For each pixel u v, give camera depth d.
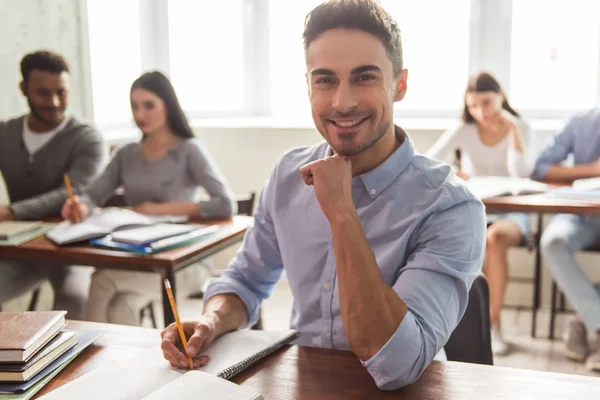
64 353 1.11
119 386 0.95
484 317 1.23
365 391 0.98
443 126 3.45
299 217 1.27
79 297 2.43
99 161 2.60
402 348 0.97
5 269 2.30
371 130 1.12
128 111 3.73
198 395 0.89
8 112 2.78
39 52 2.45
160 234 1.99
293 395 0.97
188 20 3.83
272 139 3.58
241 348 1.11
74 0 3.10
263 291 1.40
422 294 1.05
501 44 3.54
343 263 1.02
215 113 3.97
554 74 3.55
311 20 1.12
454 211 1.15
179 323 1.09
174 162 2.51
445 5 3.58
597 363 2.56
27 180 2.58
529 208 2.43
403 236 1.16
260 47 3.97
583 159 2.95
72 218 2.23
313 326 1.26
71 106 3.13
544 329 3.02
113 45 3.54
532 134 3.11
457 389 0.98
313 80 1.13
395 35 1.12
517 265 3.29
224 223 2.30
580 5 3.43
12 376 0.99
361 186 1.20
